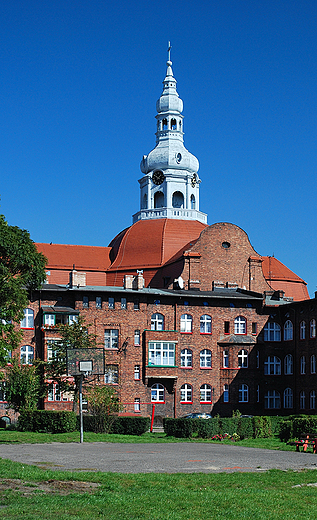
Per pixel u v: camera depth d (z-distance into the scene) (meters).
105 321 79.88
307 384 81.06
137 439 48.59
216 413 82.38
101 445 42.88
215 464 32.53
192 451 38.78
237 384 83.06
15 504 21.81
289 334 85.56
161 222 105.44
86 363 47.09
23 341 77.31
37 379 68.44
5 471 27.33
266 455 37.78
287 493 25.38
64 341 70.00
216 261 94.19
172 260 97.12
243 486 26.34
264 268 106.19
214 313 84.69
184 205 111.62
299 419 50.19
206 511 22.14
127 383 79.50
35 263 64.50
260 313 86.50
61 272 100.50
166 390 81.31
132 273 99.81
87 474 27.28
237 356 83.56
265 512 22.22
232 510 22.30
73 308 79.50
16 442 44.66
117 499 22.95
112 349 79.56
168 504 22.72
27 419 54.88
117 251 104.56
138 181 116.75
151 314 82.19
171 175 111.38
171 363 81.38
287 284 105.25
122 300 81.06
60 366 68.00
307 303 82.31
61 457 34.25
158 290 84.31
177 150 112.44
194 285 91.88
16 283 59.09
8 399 67.56
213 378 83.12
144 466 31.16
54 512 20.97
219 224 95.38
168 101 114.94
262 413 83.56
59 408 74.50
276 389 85.25
